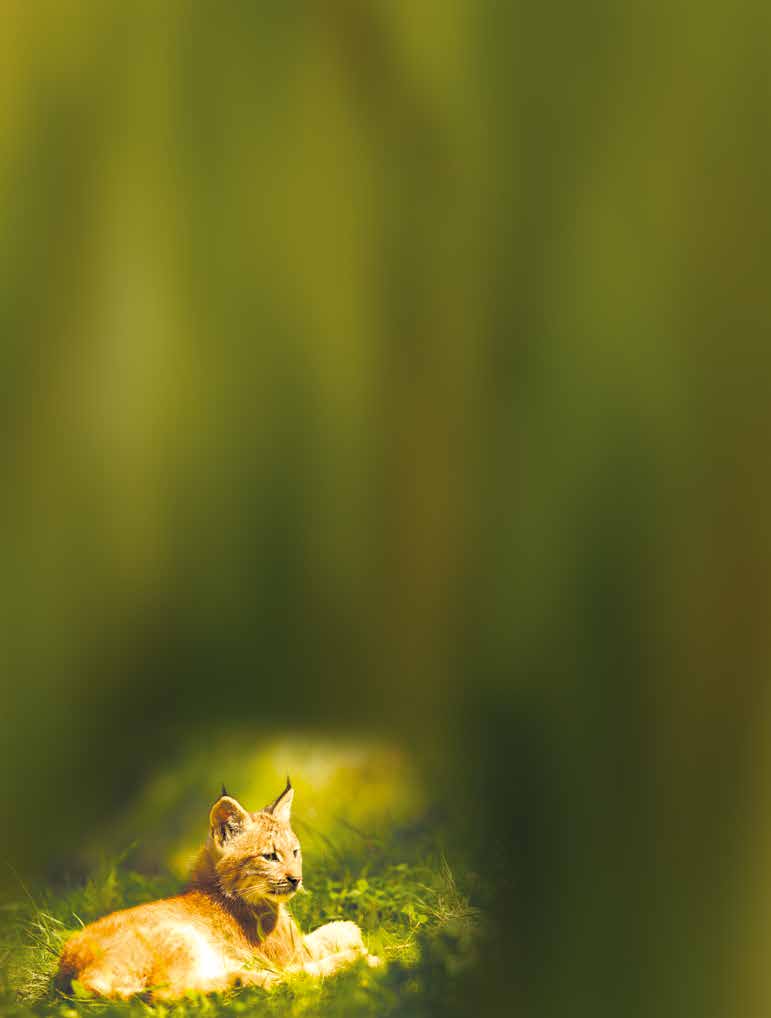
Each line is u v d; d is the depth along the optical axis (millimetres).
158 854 11453
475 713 10523
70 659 11039
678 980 10234
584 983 10273
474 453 10586
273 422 10906
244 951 10820
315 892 11125
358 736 11531
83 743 11219
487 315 10555
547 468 10359
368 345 10789
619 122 10414
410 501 10805
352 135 10688
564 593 10336
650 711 10297
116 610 11031
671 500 10297
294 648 11180
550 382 10375
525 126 10484
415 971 10648
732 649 10266
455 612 10734
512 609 10375
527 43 10500
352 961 10758
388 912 10953
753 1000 10211
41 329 10750
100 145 10734
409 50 10609
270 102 10727
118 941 10805
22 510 10859
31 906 11172
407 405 10750
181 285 10797
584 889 10305
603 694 10312
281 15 10711
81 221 10742
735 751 10258
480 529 10547
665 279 10328
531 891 10352
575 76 10453
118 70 10734
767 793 10250
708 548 10281
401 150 10656
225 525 10992
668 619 10289
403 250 10672
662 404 10305
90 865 11328
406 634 10977
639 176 10383
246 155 10742
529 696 10359
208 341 10836
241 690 11328
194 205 10766
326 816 11422
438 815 11281
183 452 10922
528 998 10328
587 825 10312
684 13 10398
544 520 10352
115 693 11164
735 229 10312
